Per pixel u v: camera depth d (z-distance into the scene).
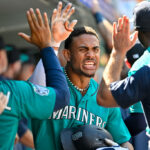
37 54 13.72
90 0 13.47
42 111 6.49
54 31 7.36
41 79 8.01
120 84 6.62
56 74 6.77
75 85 8.38
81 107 8.27
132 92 6.48
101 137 7.57
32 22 6.81
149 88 6.48
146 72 6.50
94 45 8.26
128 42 6.94
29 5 19.70
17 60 13.57
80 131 7.68
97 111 8.43
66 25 7.43
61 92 6.64
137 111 9.65
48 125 8.05
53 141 8.03
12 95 6.28
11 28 24.56
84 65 8.27
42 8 17.38
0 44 7.12
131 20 7.33
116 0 16.27
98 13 11.04
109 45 10.75
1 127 6.25
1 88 6.25
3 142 6.30
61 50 9.06
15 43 25.58
